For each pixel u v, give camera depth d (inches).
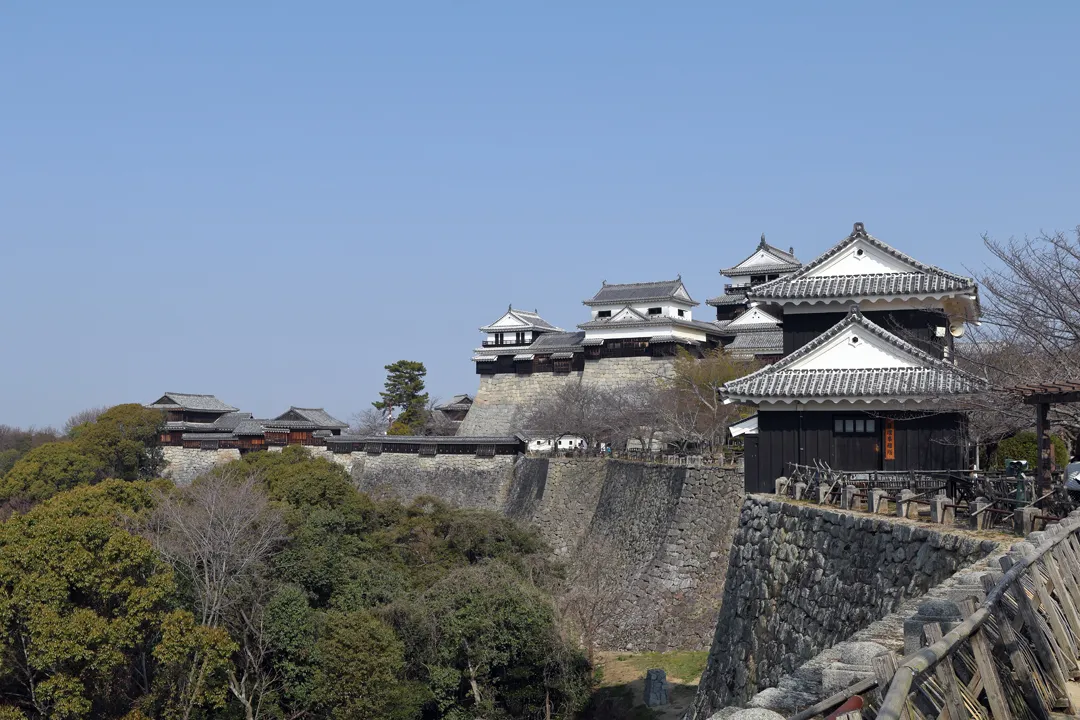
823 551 801.6
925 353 1164.5
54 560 1253.7
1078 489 681.0
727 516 1873.8
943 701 277.9
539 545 2223.2
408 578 1914.4
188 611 1422.2
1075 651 408.5
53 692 1205.7
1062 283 991.6
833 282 1295.5
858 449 1147.3
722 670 1002.7
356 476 3526.1
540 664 1541.6
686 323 3501.5
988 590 378.0
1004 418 1151.0
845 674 358.0
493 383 3988.7
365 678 1449.3
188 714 1316.4
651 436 2711.6
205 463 3887.8
